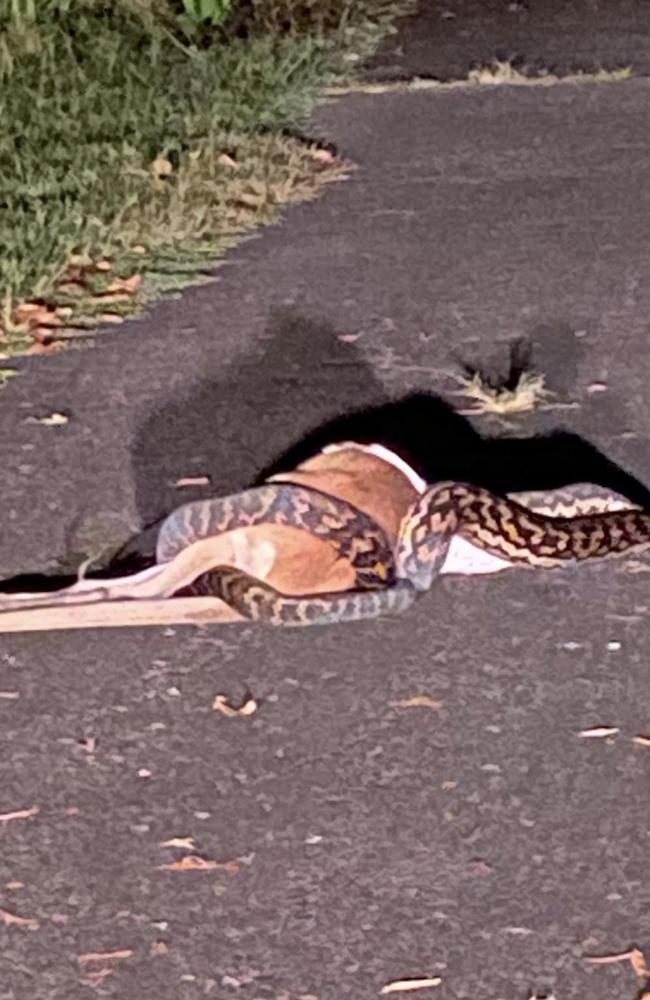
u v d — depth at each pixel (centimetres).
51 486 292
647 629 262
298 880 225
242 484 293
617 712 248
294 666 255
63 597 259
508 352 333
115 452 301
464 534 266
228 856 228
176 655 257
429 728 245
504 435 307
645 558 276
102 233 367
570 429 309
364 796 236
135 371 325
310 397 317
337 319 344
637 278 361
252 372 325
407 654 257
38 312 341
